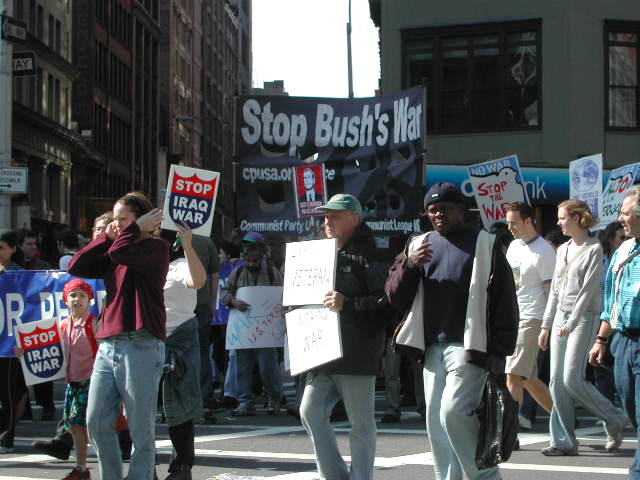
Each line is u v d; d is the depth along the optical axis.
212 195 7.85
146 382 6.54
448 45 26.19
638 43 26.02
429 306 6.45
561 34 25.52
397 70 26.42
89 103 58.94
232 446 9.74
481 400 6.30
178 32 84.94
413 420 11.85
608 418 9.11
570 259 9.02
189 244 7.64
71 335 8.17
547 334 9.17
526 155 25.70
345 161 15.63
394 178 15.40
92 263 6.77
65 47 55.06
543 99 25.64
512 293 6.32
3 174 19.30
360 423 6.67
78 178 57.62
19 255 12.92
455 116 26.20
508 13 25.75
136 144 72.44
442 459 6.54
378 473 8.15
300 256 6.77
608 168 25.64
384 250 15.66
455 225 6.47
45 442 8.73
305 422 6.82
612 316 6.84
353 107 15.66
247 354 12.61
